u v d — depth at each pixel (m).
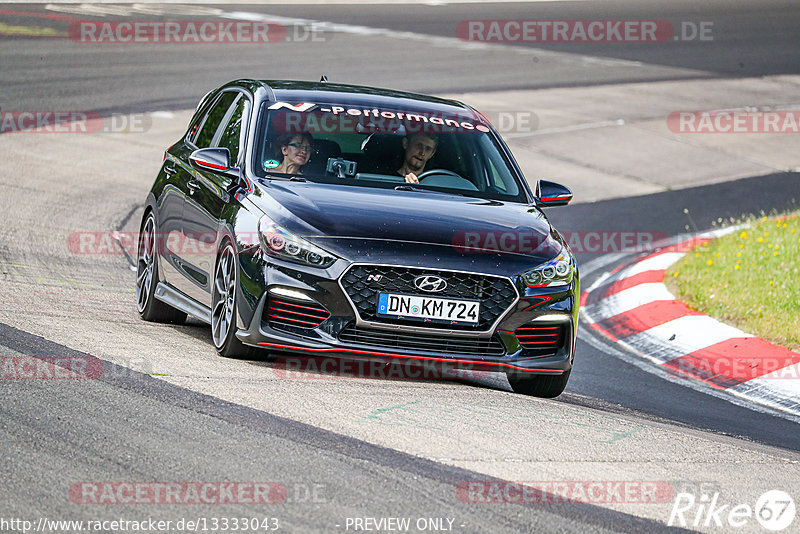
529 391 26.42
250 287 23.80
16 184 48.22
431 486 16.89
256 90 29.11
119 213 45.84
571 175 64.88
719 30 133.00
